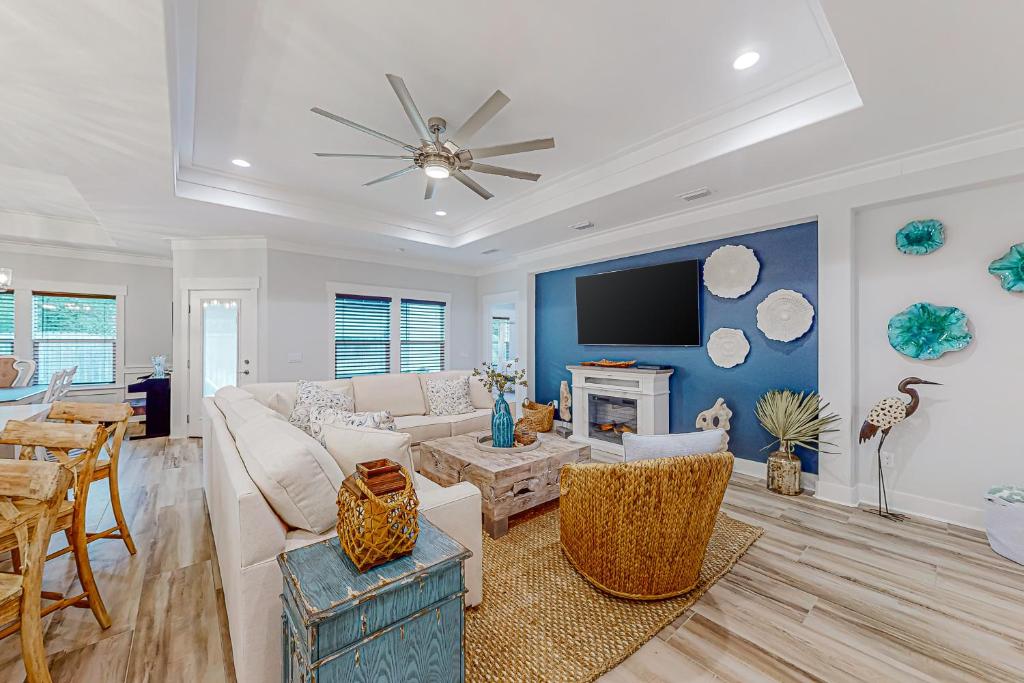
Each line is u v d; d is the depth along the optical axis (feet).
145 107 6.92
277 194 13.14
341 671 3.48
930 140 8.36
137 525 8.94
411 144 9.91
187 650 5.30
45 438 5.95
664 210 12.67
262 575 4.44
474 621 5.86
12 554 6.69
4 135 8.19
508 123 9.10
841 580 6.89
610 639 5.51
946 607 6.20
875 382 9.93
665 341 14.17
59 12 4.83
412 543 4.22
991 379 8.61
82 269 18.56
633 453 6.56
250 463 5.26
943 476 9.15
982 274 8.67
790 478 10.62
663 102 8.34
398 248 18.10
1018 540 7.38
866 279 10.05
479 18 6.15
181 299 16.24
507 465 8.84
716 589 6.64
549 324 18.78
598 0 5.83
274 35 6.44
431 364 21.36
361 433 5.71
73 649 5.29
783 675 4.95
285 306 16.81
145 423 18.11
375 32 6.41
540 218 13.52
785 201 10.82
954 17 5.18
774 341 11.82
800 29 6.39
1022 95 6.83
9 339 17.17
